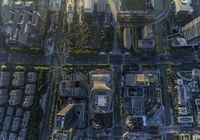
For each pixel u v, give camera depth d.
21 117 177.50
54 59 187.88
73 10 196.25
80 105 177.88
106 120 176.12
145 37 185.75
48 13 195.38
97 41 188.88
